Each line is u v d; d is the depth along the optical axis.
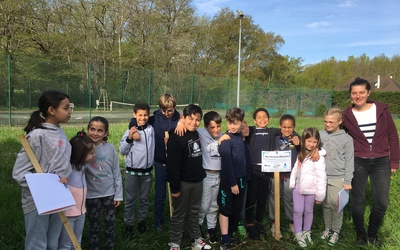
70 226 2.78
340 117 4.05
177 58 30.84
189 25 33.97
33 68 20.50
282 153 4.12
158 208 4.22
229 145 3.79
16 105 19.83
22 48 22.94
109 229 3.48
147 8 30.45
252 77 44.00
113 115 20.06
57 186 2.63
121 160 7.29
